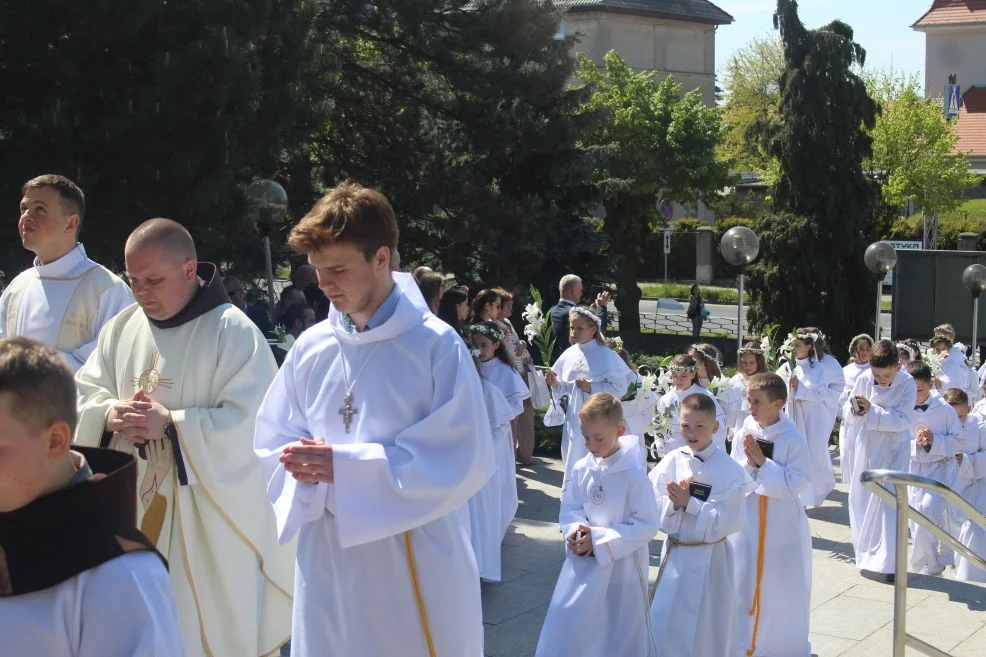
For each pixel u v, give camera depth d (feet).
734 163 127.54
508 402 28.22
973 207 163.43
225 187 41.93
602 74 116.57
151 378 14.46
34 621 6.96
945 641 22.90
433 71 69.05
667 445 28.84
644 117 109.81
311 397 11.75
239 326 14.73
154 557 7.42
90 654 7.00
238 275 48.21
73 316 16.49
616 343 33.71
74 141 39.73
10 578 6.99
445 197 69.26
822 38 79.82
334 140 71.67
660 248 166.40
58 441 7.13
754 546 21.07
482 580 24.62
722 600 18.75
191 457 13.88
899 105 138.51
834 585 26.96
